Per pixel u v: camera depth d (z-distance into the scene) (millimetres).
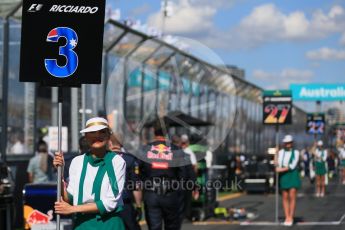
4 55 42312
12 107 43438
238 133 106188
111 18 48969
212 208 48594
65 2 18953
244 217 48062
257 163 76875
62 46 18969
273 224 43875
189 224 44062
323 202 63281
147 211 27797
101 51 19047
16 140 43969
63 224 26188
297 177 43188
